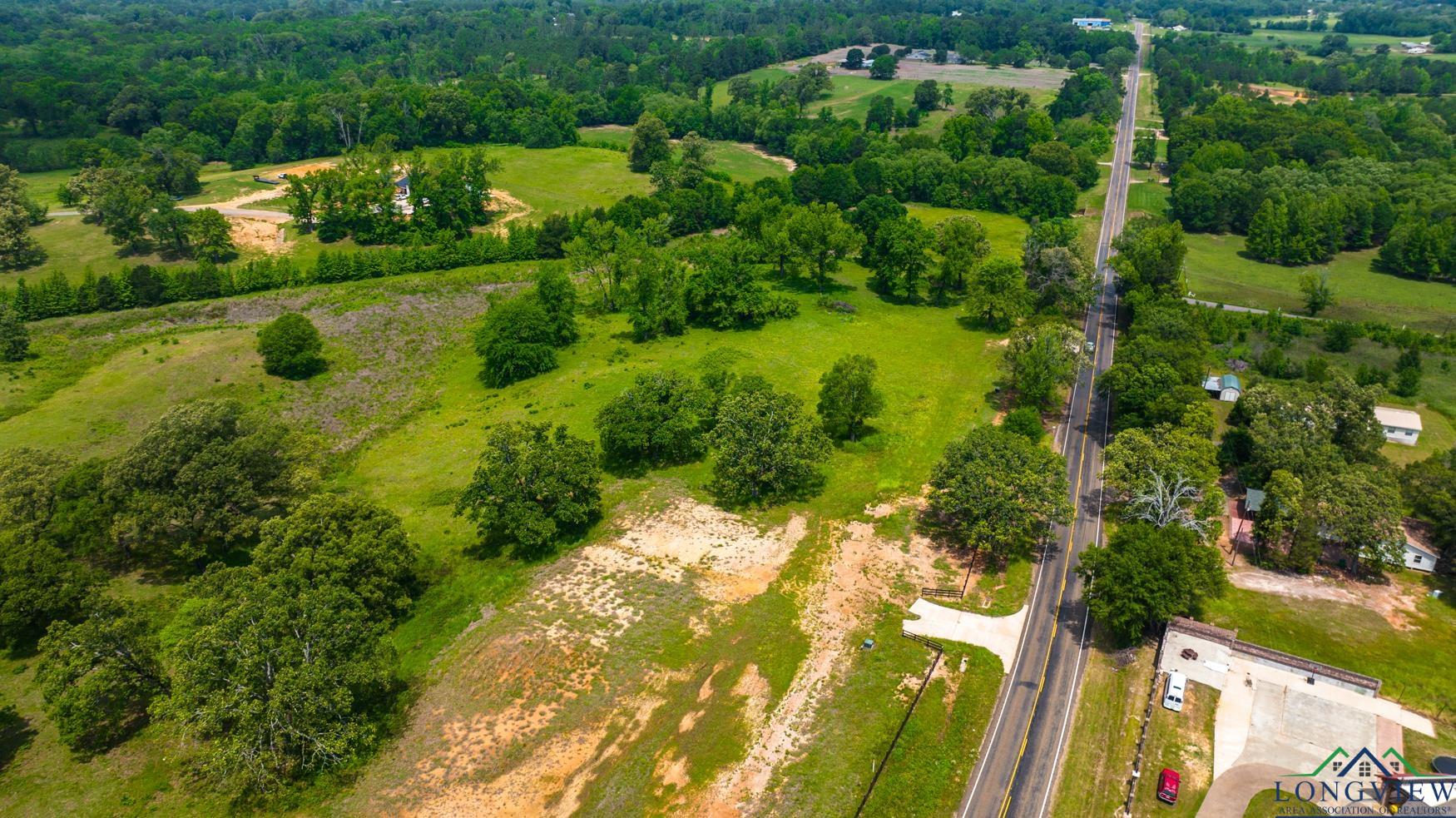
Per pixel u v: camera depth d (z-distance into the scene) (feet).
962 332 501.56
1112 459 318.65
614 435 350.23
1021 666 255.50
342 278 550.77
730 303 499.51
